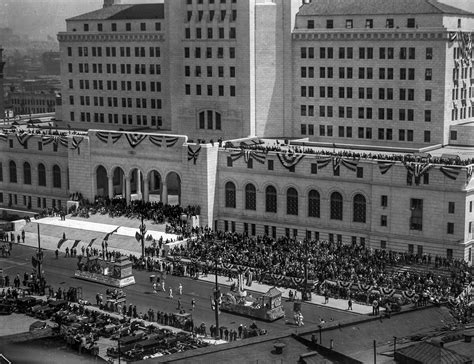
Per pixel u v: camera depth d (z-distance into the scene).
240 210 165.00
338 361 69.94
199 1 185.50
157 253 149.12
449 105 164.00
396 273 130.62
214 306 117.44
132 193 191.00
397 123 168.00
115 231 147.88
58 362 96.12
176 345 103.56
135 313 117.81
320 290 126.75
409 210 143.12
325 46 174.62
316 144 173.12
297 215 157.75
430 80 162.62
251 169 161.75
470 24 172.25
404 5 166.75
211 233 158.00
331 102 175.88
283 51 180.00
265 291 128.62
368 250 143.88
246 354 70.75
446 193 138.38
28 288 132.38
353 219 150.75
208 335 110.75
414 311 86.00
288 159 156.38
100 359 98.44
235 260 139.62
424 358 66.94
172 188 194.38
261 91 181.88
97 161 182.25
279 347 70.69
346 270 130.50
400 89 166.50
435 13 161.62
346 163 149.25
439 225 140.00
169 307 122.81
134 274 140.50
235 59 181.50
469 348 71.12
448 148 162.38
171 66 190.62
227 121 185.00
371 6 171.00
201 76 187.25
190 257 144.25
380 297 117.69
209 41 184.50
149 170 174.00
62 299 123.50
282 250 143.75
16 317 117.75
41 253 144.88
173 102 192.00
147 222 165.12
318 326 78.81
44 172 196.00
